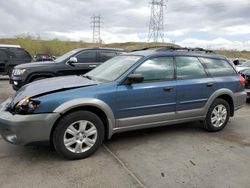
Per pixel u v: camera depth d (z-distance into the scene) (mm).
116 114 4348
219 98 5594
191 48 5562
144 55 4805
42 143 3863
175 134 5340
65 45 70188
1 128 3871
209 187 3334
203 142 4922
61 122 3902
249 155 4344
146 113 4625
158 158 4160
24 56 14820
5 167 3777
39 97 3840
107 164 3920
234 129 5824
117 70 4711
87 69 8992
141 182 3424
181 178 3541
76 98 3977
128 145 4688
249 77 8547
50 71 8469
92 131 4148
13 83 8578
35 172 3645
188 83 5023
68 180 3443
